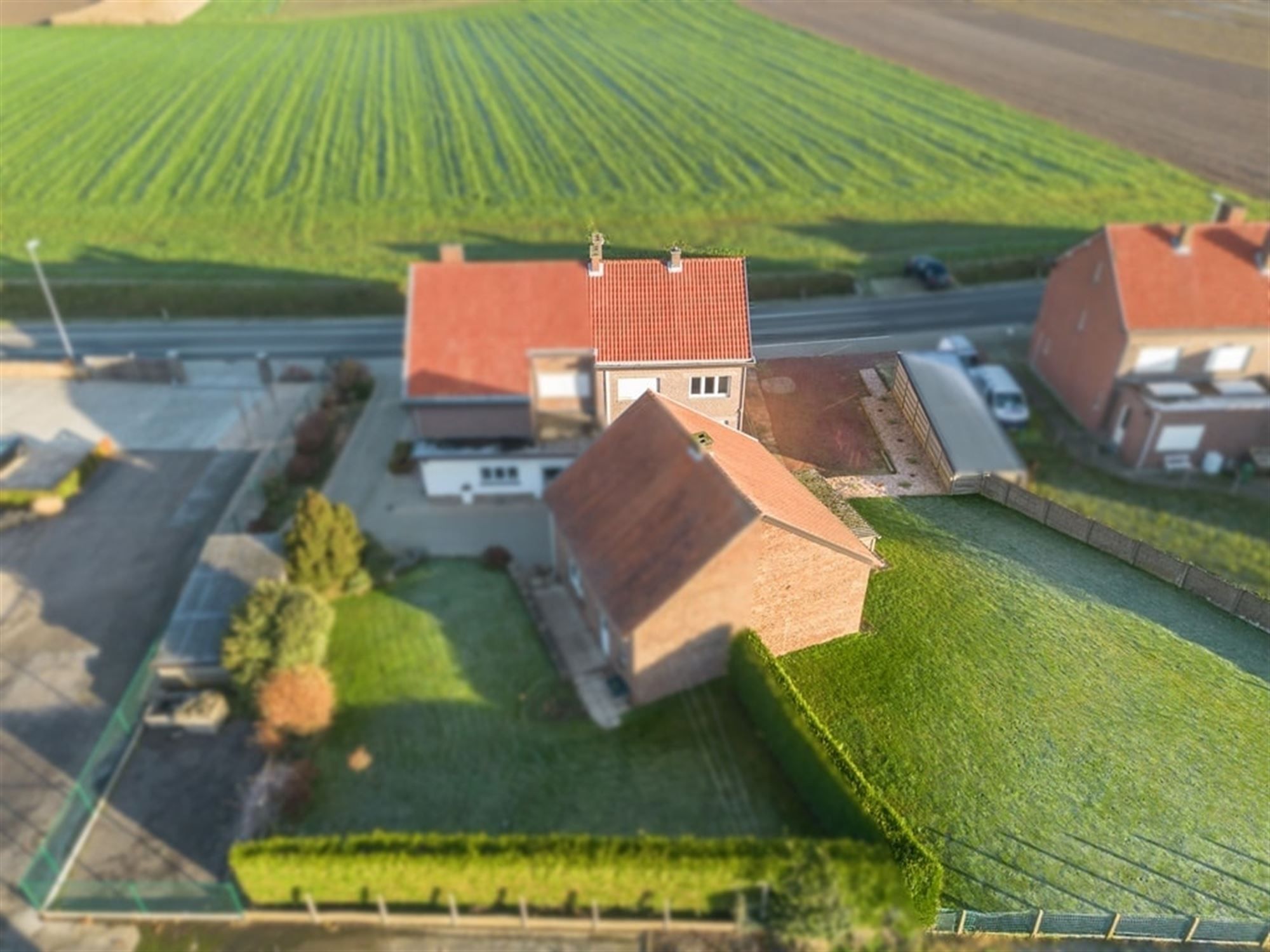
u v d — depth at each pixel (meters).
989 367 40.84
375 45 90.31
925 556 18.98
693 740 19.23
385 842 17.34
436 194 61.38
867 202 59.41
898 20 96.19
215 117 73.88
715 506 18.59
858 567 16.45
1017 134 69.31
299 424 38.69
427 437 33.50
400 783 20.52
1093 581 20.62
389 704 22.64
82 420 40.09
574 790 19.25
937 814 15.00
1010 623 18.16
